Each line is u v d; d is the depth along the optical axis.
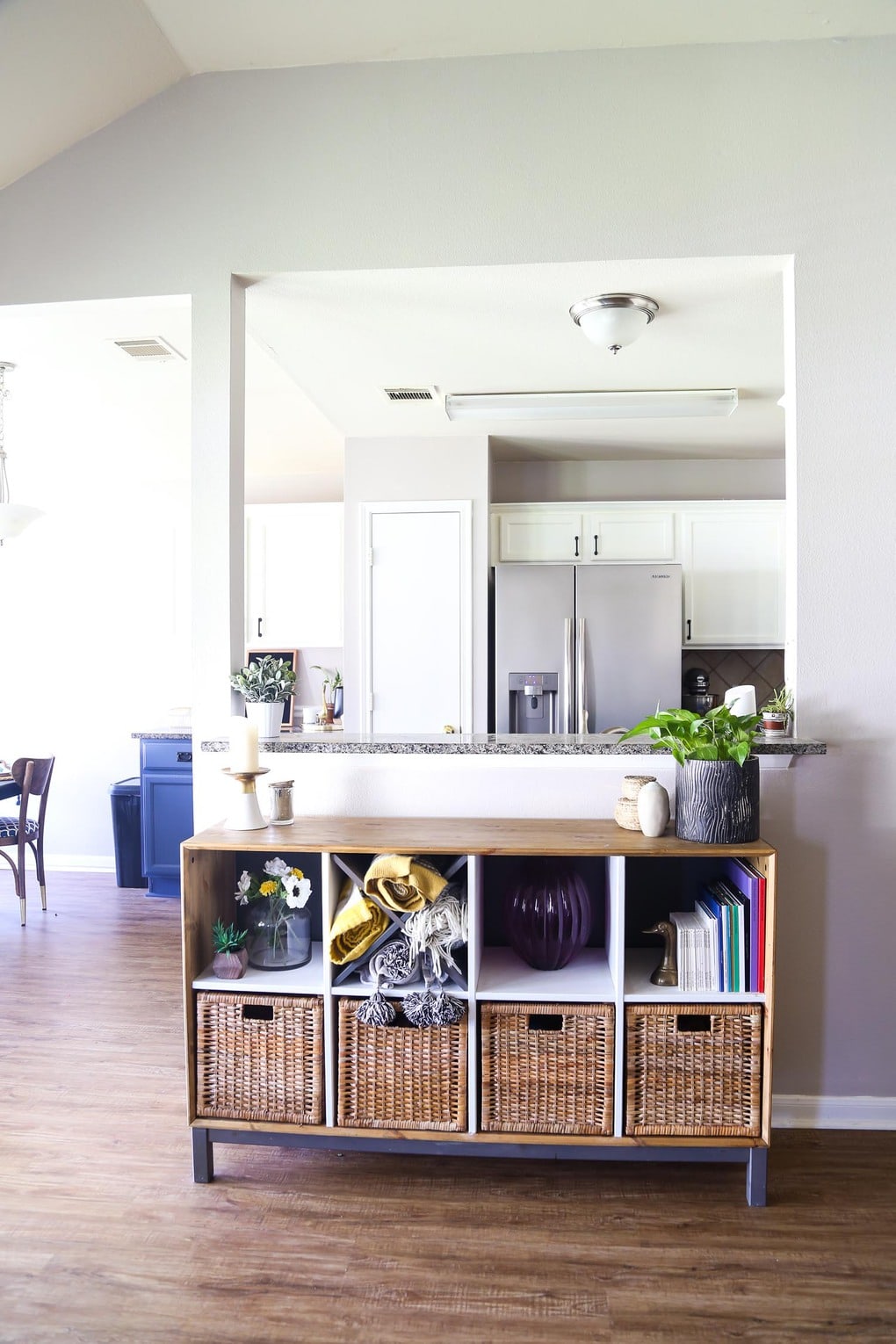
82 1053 2.74
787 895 2.33
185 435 4.48
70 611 5.22
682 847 1.97
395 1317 1.65
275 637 4.96
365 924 2.05
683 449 4.54
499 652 4.27
